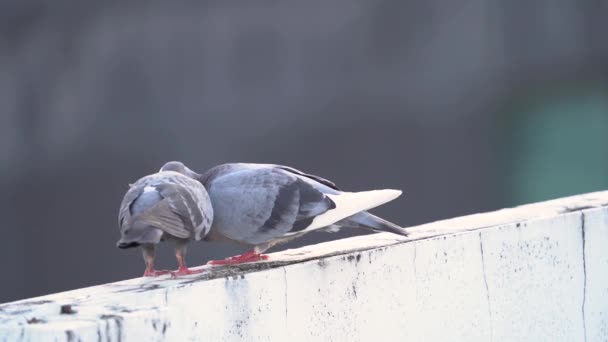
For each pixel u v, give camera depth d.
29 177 20.53
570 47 21.03
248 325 3.88
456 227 5.07
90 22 20.78
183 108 20.34
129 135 20.36
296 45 20.39
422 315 4.66
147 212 4.00
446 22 20.59
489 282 4.95
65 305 3.37
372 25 20.44
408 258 4.61
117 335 3.17
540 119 20.84
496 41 20.78
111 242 19.91
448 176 20.34
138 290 3.77
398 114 20.34
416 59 20.47
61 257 20.00
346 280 4.33
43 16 20.83
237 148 20.14
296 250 4.70
